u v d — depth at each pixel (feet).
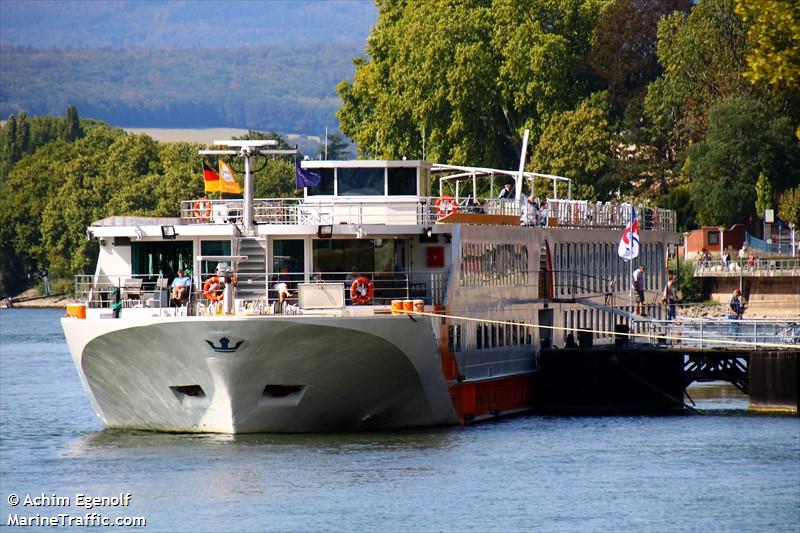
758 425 595.88
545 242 651.25
